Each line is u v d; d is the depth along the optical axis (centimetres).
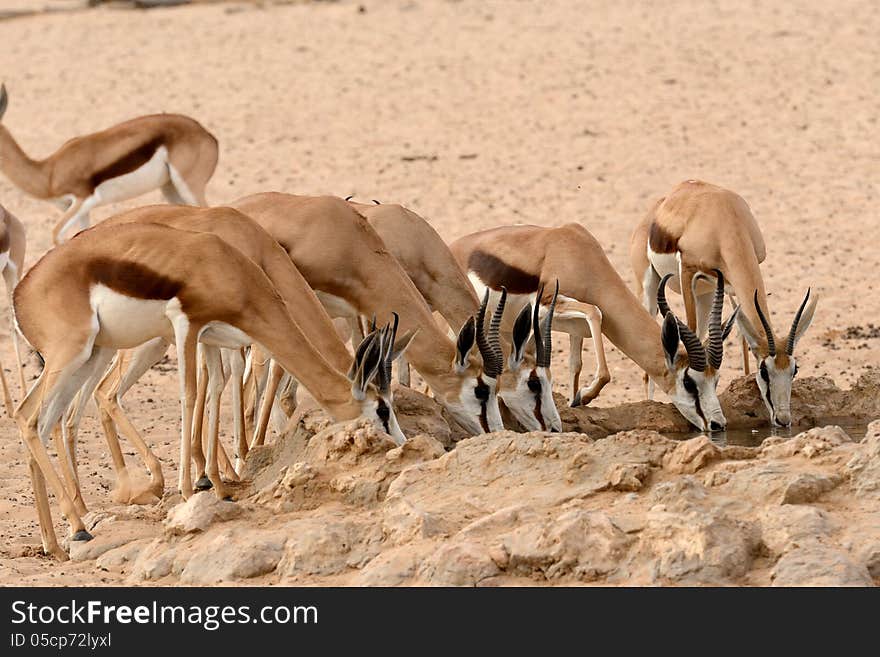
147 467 3341
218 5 12531
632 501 2345
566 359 4869
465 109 8931
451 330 3816
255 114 8938
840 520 2214
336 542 2377
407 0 12400
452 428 3441
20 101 9481
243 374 3516
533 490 2442
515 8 12038
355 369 2919
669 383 3678
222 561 2403
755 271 3984
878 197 7006
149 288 2781
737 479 2339
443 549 2242
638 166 7656
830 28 10769
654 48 10325
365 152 8025
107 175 5566
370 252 3431
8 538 2931
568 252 3872
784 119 8500
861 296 5509
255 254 3108
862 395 3756
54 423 2902
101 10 12506
